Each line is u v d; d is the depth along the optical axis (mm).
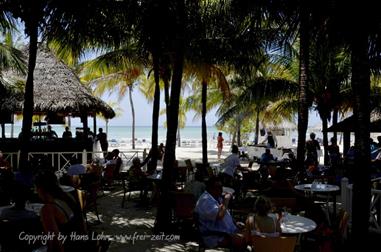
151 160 12422
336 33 5227
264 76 15102
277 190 7117
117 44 9828
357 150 4770
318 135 43531
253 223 4879
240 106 16688
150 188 9828
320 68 13320
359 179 4734
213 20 9258
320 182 9711
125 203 9969
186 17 8023
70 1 7309
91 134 17594
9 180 6707
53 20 7688
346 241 5270
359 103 4766
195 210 5441
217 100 25516
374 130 12453
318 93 14438
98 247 4008
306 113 10148
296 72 14297
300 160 10227
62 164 14102
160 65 12469
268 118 24859
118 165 12055
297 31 5816
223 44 11297
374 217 6672
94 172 9375
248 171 10938
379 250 5988
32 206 5820
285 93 13727
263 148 21969
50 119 16312
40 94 14211
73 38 8609
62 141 14203
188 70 12695
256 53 11633
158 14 7688
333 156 14016
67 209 3689
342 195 7285
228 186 9812
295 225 5031
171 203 7199
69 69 15578
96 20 8336
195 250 6109
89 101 14484
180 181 11062
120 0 8297
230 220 5418
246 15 6098
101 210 9125
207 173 9766
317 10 5145
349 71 13484
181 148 35594
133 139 34219
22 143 7742
